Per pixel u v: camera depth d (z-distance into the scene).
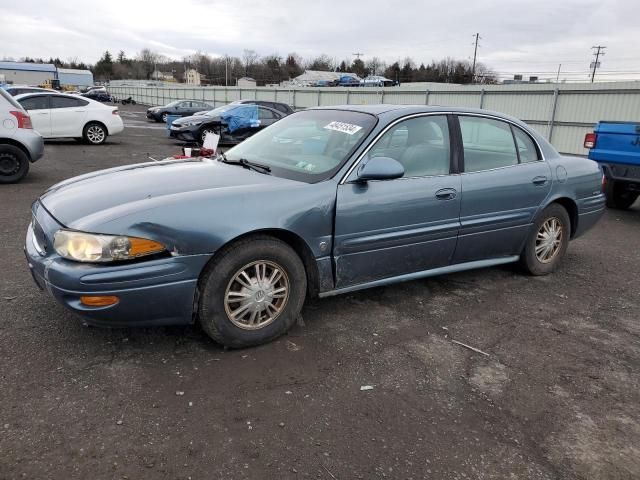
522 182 4.39
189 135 16.08
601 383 3.03
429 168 3.88
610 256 5.71
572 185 4.81
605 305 4.24
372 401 2.74
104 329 3.35
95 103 15.66
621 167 7.82
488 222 4.20
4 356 2.99
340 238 3.43
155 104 55.00
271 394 2.76
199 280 3.00
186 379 2.85
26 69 63.69
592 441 2.51
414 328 3.64
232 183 3.31
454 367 3.14
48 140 16.55
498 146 4.38
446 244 4.00
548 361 3.27
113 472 2.16
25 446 2.28
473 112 4.26
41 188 8.44
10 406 2.54
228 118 16.31
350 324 3.65
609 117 14.79
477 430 2.55
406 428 2.54
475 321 3.81
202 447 2.33
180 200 2.94
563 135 15.98
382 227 3.60
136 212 2.82
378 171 3.38
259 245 3.11
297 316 3.39
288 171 3.61
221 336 3.10
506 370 3.14
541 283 4.70
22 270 4.39
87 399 2.63
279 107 18.23
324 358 3.16
